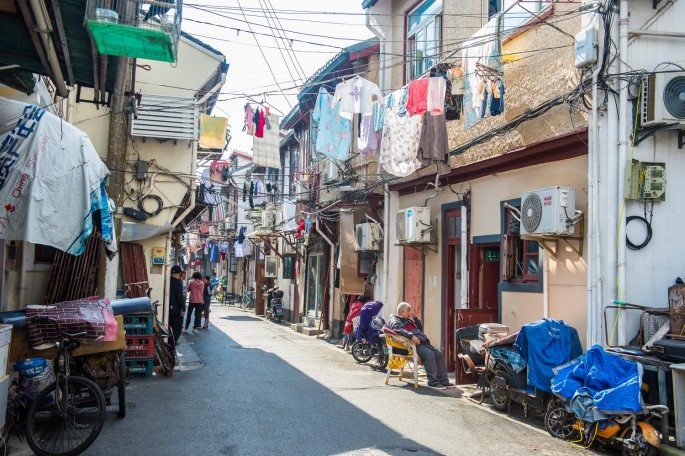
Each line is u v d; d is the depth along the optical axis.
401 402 9.11
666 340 6.85
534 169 9.91
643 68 7.89
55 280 10.66
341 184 16.41
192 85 15.47
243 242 34.25
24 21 6.41
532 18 9.79
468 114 10.09
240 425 7.43
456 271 12.70
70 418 6.54
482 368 9.42
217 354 14.31
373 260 16.36
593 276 7.89
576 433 7.01
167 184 15.13
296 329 21.44
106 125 14.53
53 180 6.10
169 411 8.16
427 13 13.92
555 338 7.77
